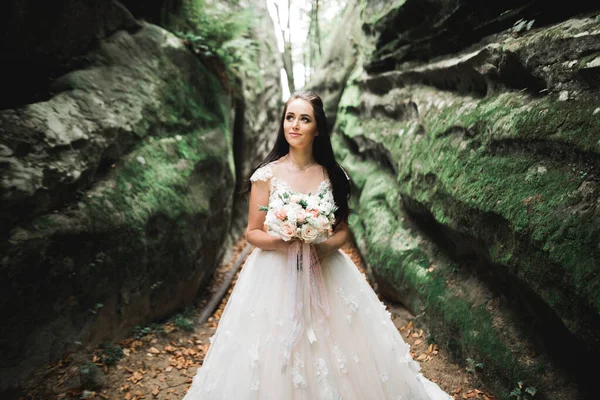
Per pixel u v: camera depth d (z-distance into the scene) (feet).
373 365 7.77
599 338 6.85
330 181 8.59
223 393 7.34
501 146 9.95
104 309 12.19
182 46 17.54
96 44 14.35
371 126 20.85
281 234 7.39
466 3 11.82
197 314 15.94
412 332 12.81
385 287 15.28
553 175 8.23
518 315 9.65
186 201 15.51
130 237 12.80
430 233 13.87
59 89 12.72
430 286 12.62
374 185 19.33
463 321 10.85
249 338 7.55
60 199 11.12
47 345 10.68
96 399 10.28
